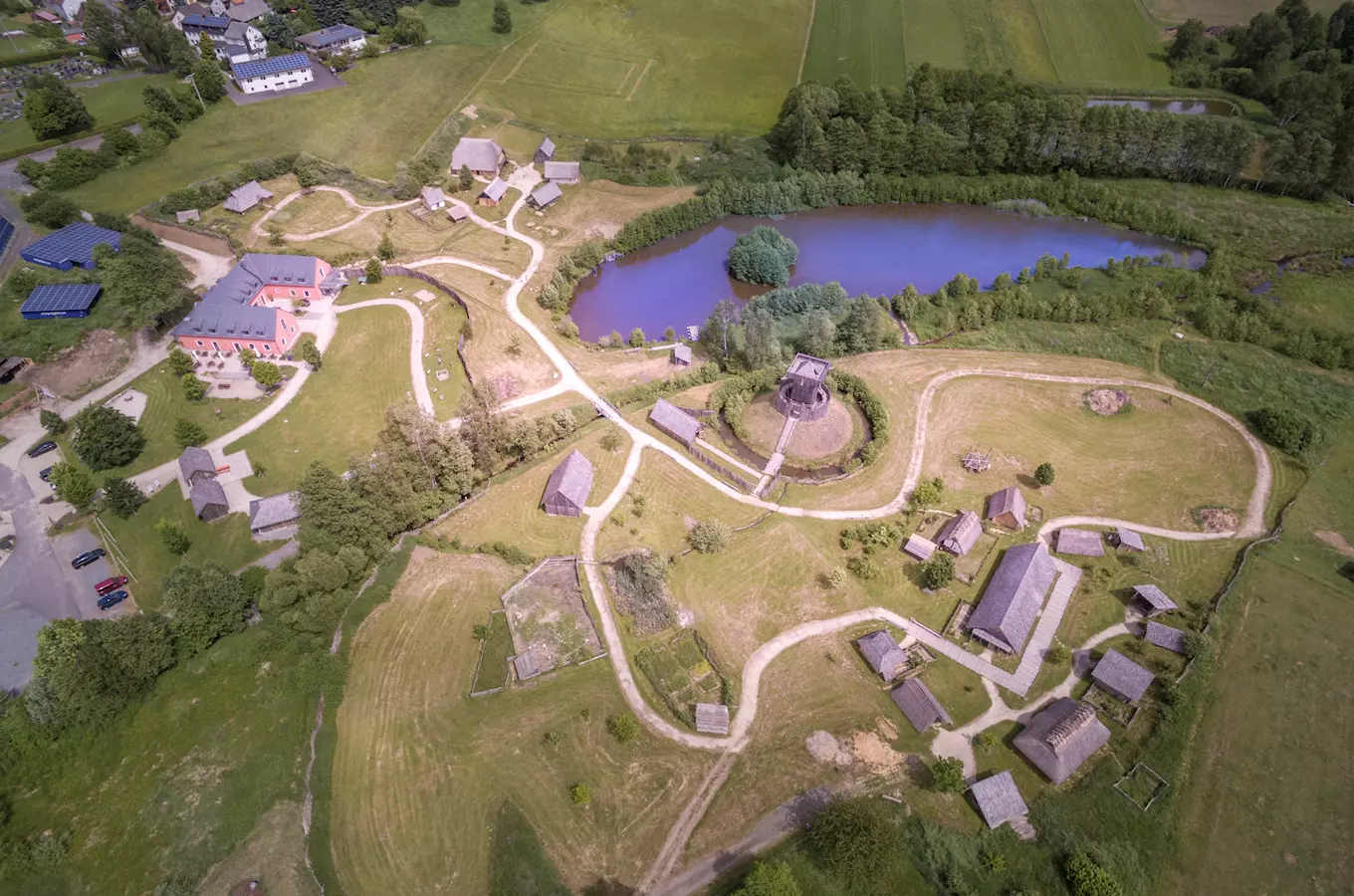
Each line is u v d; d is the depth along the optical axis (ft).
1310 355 390.83
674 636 275.39
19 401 371.56
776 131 580.30
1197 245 489.67
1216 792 231.91
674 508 322.96
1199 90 627.05
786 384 356.59
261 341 397.60
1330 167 505.25
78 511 325.21
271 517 311.68
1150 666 263.08
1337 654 265.95
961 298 449.89
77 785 232.53
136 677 249.55
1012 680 262.06
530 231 504.84
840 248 508.53
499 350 407.85
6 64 625.82
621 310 458.91
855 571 296.71
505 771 238.27
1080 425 360.69
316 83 624.59
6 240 455.63
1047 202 536.01
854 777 236.63
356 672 263.29
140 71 638.12
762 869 200.34
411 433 310.65
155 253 428.15
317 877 213.46
